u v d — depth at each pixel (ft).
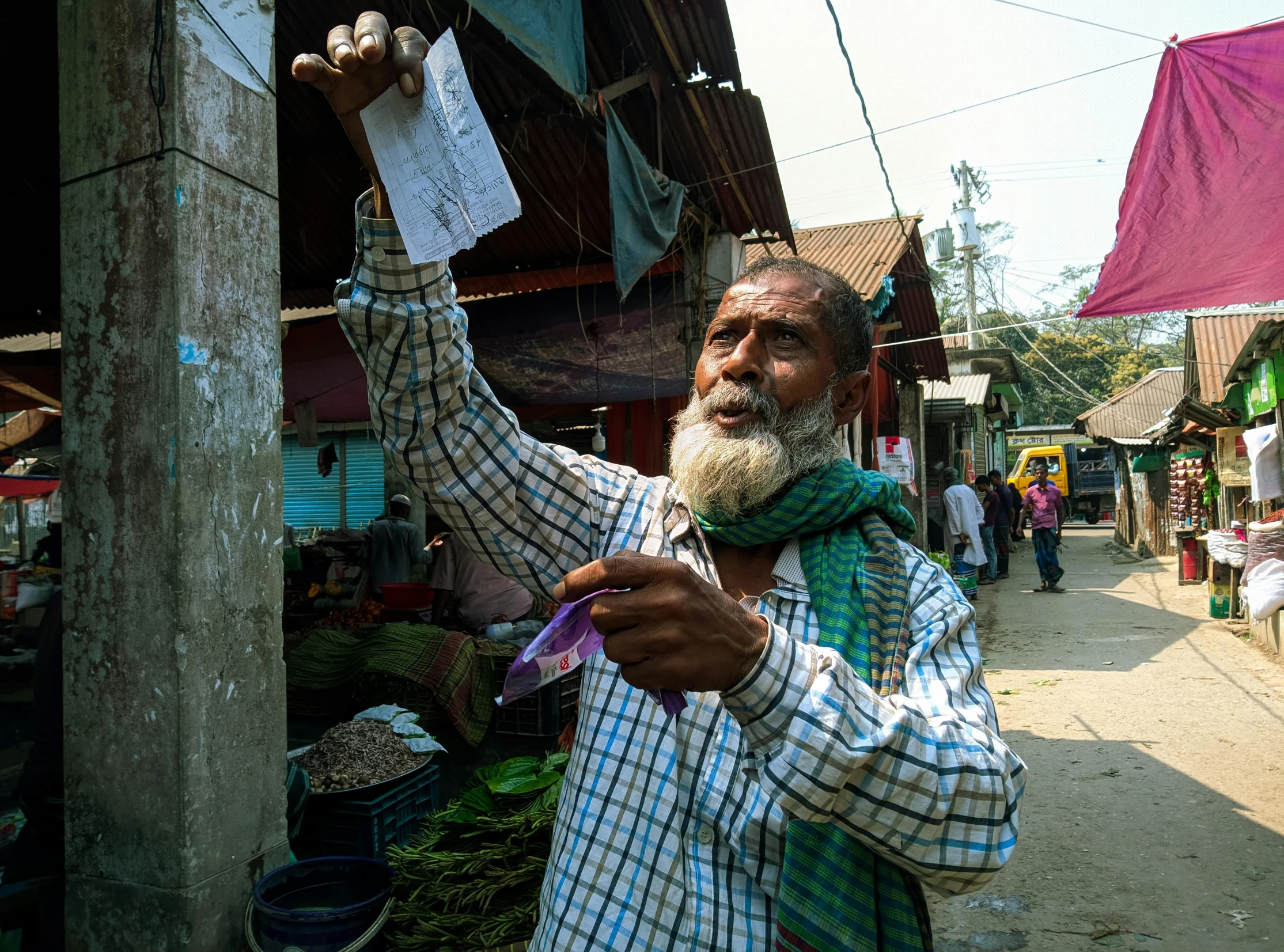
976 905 11.79
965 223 86.22
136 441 6.91
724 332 4.31
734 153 16.35
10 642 12.29
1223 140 13.60
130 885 6.81
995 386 83.82
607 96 13.46
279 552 7.72
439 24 12.19
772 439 3.96
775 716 2.63
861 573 3.75
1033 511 43.75
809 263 4.41
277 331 7.77
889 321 37.83
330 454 28.68
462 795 9.30
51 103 14.90
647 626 2.52
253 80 7.61
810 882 3.23
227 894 7.01
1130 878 12.41
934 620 3.59
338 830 9.64
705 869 3.47
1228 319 43.04
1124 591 42.45
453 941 7.46
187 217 6.91
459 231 3.42
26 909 8.63
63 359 7.22
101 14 7.13
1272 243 15.43
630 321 20.70
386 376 3.95
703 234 18.52
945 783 2.78
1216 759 17.20
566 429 31.27
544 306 21.18
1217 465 37.04
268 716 7.50
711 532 4.10
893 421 44.93
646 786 3.65
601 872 3.60
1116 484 73.56
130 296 6.98
